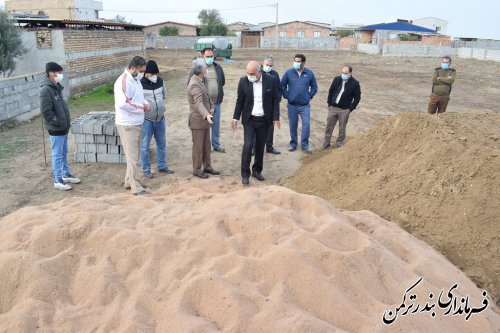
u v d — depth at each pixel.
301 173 7.36
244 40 59.16
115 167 7.70
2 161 8.02
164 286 3.03
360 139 6.84
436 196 4.79
